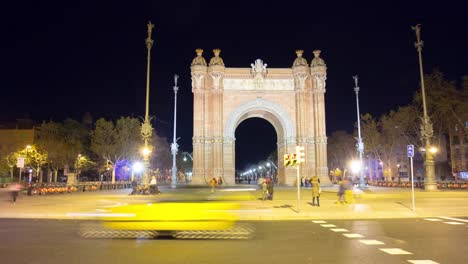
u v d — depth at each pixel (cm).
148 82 3997
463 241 1407
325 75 6800
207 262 1084
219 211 2191
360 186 5919
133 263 1072
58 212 2331
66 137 9181
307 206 2766
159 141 10750
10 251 1237
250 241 1429
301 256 1161
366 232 1642
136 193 3944
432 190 4400
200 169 6450
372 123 8331
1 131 9675
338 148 10825
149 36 4009
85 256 1163
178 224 1866
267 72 6838
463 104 5672
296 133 6706
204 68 6712
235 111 6700
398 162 11394
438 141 7494
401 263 1065
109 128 8288
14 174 8762
